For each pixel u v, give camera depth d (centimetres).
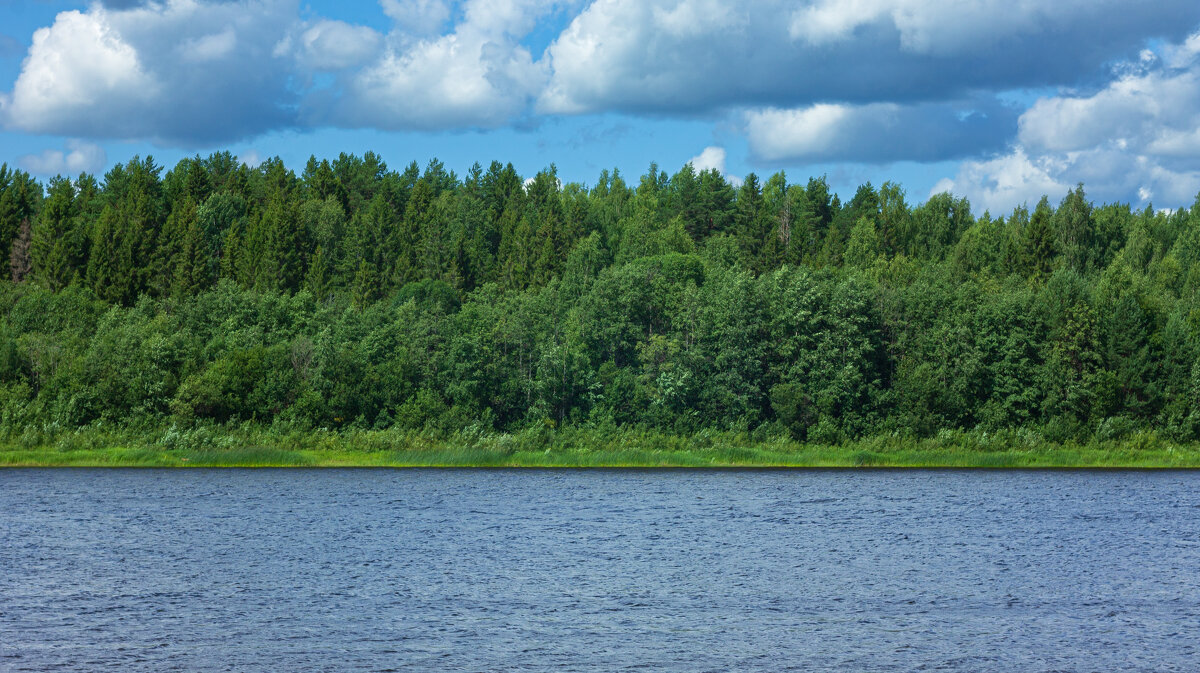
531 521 6481
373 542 5659
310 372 11119
